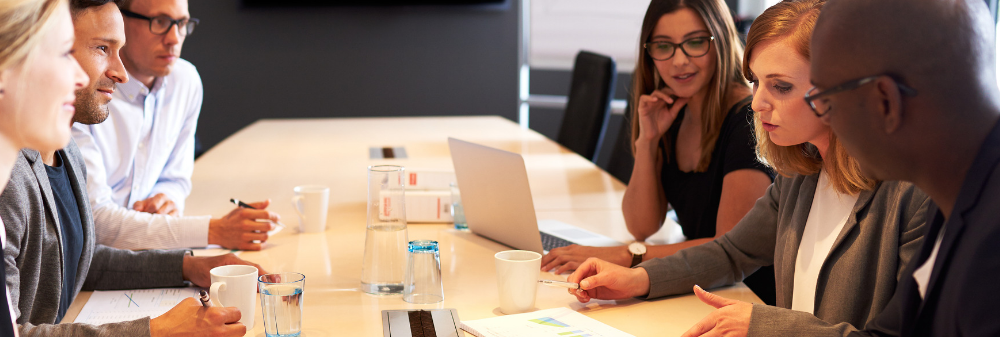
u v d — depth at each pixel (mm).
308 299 1372
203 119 5785
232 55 5715
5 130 793
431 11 5766
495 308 1336
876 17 741
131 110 2105
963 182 739
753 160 1776
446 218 2002
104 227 1738
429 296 1360
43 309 1292
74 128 1812
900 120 745
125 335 1104
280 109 5824
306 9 5695
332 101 5848
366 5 5695
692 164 2018
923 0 731
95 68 1346
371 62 5816
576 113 3752
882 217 1178
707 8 1854
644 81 2051
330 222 1979
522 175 1567
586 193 2408
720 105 1891
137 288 1481
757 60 1207
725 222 1797
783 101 1193
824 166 1313
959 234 731
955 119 732
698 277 1450
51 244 1281
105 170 2033
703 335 1132
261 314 1305
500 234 1755
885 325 984
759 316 1103
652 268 1412
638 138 2035
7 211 1156
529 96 5809
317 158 2971
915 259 845
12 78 770
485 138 3520
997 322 675
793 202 1381
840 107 787
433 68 5855
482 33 5828
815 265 1298
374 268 1399
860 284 1190
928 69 723
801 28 1154
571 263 1586
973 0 749
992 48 746
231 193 2340
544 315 1281
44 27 780
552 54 5480
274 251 1703
